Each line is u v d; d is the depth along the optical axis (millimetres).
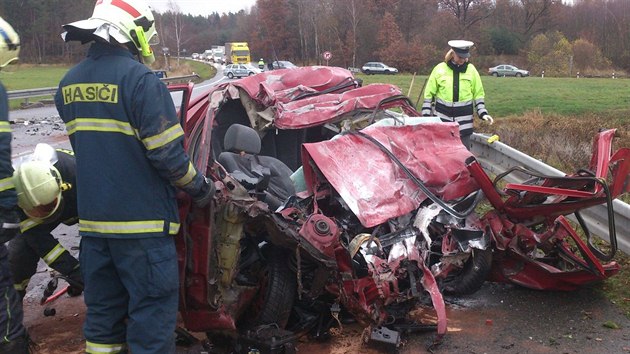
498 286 4801
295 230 3631
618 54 59562
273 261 3863
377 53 55719
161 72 3346
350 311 3787
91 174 2969
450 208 4262
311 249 3574
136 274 2979
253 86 5129
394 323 4070
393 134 4676
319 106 5301
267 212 3537
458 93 7180
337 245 3664
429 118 5172
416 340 3949
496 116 18156
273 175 4465
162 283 2998
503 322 4164
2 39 3162
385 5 60469
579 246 4324
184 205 3326
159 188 3025
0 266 3057
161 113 2922
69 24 2996
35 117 17688
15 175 3486
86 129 2979
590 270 4320
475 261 4379
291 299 3832
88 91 2971
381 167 4375
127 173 2953
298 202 4180
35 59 66625
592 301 4441
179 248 3363
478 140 8289
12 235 3014
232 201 3502
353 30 54438
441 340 3744
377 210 4055
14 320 3121
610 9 64125
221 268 3553
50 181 3488
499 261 4559
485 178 4230
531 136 10141
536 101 24203
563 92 29797
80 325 4305
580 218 4609
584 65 57625
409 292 3891
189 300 3490
